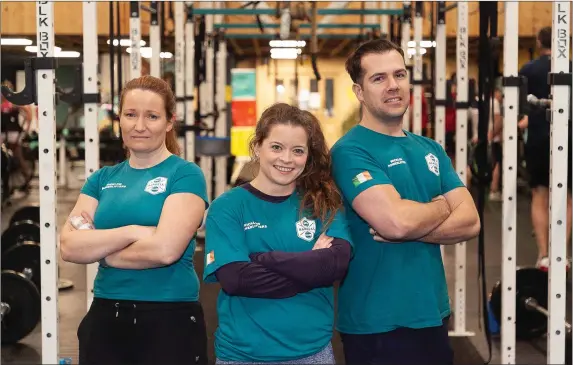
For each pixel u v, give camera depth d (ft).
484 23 9.77
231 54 33.78
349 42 29.94
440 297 7.62
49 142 7.85
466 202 7.68
